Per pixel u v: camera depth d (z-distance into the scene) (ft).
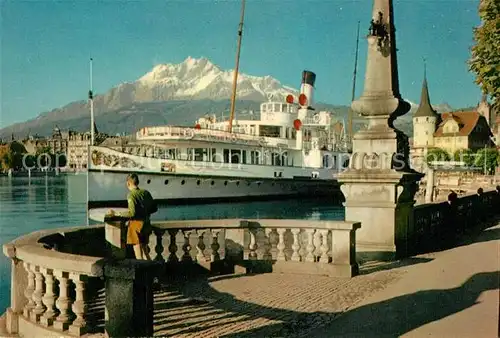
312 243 37.96
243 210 180.75
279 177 192.13
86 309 21.13
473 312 25.38
